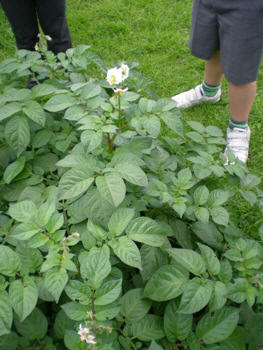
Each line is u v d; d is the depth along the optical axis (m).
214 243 1.74
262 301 1.42
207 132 2.13
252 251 1.56
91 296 1.30
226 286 1.42
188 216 1.79
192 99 3.40
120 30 4.22
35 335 1.39
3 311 1.26
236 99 2.78
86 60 2.13
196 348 1.38
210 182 2.03
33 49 3.40
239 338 1.42
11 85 2.06
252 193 1.93
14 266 1.34
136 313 1.45
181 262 1.39
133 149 1.72
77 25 4.23
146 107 1.75
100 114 1.72
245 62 2.43
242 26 2.27
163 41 4.07
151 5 4.48
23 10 3.07
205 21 2.53
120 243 1.42
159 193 1.67
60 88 2.03
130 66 2.26
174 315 1.40
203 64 3.88
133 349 1.41
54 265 1.31
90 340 1.16
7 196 1.86
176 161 1.96
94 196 1.53
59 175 1.88
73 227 1.62
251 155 3.13
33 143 1.89
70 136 1.92
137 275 1.65
